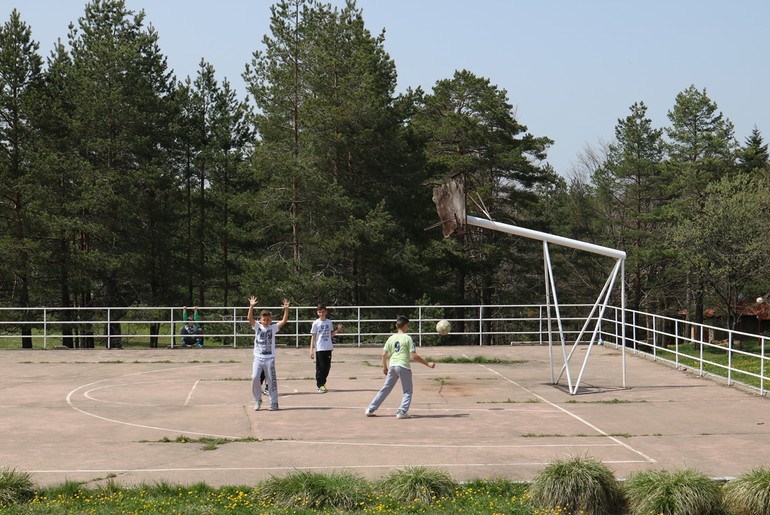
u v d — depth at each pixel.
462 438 13.48
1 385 19.64
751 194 45.69
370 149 41.59
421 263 43.03
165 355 25.95
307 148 40.66
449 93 52.56
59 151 42.25
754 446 12.88
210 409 16.36
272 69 43.06
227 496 9.70
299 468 11.28
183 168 50.75
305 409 16.33
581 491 9.53
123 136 42.91
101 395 18.17
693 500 9.33
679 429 14.34
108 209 42.28
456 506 9.40
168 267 48.12
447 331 16.89
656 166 54.91
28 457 12.06
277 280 39.41
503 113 50.97
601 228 57.16
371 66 43.34
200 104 50.94
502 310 56.50
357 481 10.02
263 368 16.20
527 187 53.53
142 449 12.61
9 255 39.88
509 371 22.47
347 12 45.38
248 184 51.28
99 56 43.19
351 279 41.25
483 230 51.72
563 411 16.25
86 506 9.31
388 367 15.51
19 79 41.38
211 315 43.53
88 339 45.50
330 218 40.69
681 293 55.81
